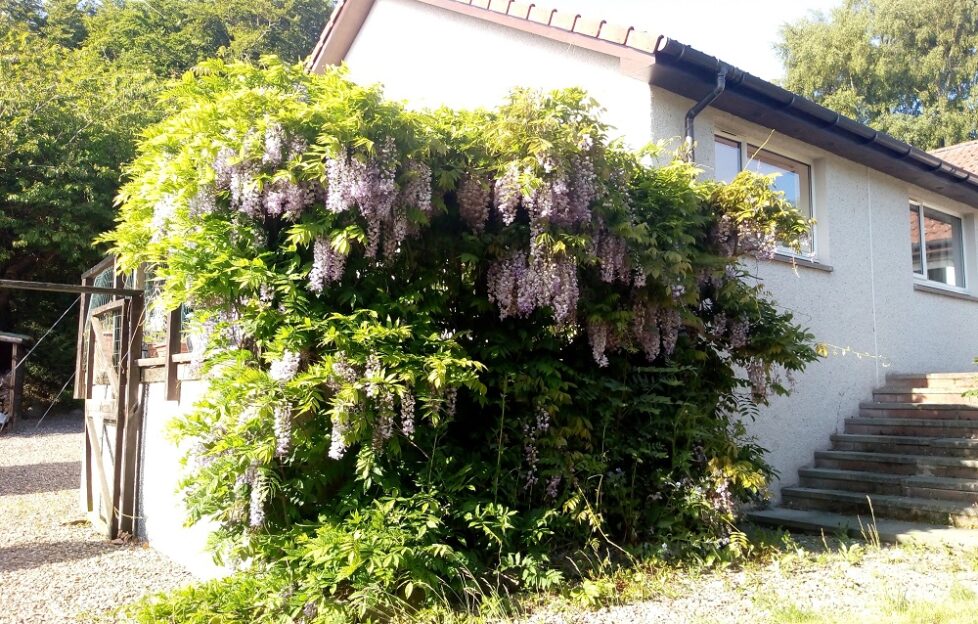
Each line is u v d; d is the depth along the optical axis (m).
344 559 3.97
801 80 28.67
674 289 4.95
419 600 4.09
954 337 10.61
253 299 4.09
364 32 10.39
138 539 7.75
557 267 4.43
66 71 19.77
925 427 7.59
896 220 9.66
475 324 4.96
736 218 5.32
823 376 8.14
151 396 7.60
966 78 26.50
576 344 5.25
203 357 4.57
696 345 5.81
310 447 4.21
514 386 4.62
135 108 19.88
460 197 4.46
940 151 14.34
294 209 4.06
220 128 4.14
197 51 25.67
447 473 4.46
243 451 4.06
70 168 17.92
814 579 4.62
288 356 3.90
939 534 5.71
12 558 7.06
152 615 4.25
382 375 3.81
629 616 3.95
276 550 4.32
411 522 4.08
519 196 4.34
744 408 6.25
